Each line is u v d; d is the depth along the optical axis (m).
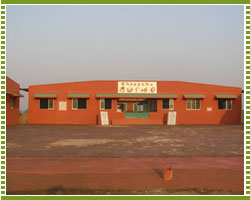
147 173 7.68
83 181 6.87
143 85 29.02
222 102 30.03
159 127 24.45
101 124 27.47
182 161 9.38
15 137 16.02
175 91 29.36
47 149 11.71
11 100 26.36
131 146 12.74
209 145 13.22
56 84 28.31
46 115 28.03
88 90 28.50
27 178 7.09
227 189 6.38
